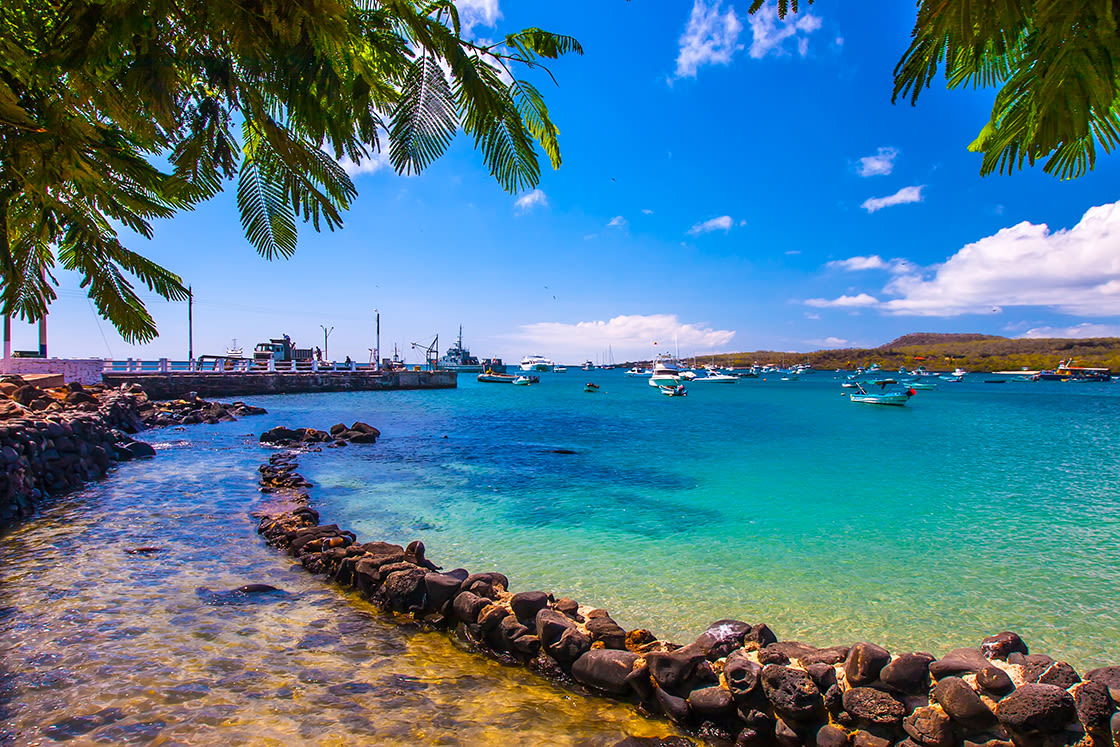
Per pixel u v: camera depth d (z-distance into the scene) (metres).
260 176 2.18
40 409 17.09
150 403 32.25
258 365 57.75
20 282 2.44
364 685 5.04
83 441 14.71
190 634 5.82
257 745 3.99
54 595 6.64
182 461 17.88
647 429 33.50
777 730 4.49
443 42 1.86
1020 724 3.81
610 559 9.70
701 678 4.88
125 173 2.27
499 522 12.10
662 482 17.11
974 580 8.83
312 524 10.45
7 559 7.98
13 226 2.41
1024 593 8.33
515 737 4.38
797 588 8.45
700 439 28.66
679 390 75.75
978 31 1.34
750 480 17.53
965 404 62.78
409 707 4.72
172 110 1.86
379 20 1.88
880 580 8.80
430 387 74.00
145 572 7.64
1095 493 15.76
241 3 1.60
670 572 9.07
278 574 7.93
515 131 2.01
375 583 7.19
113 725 4.12
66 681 4.70
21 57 1.79
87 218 2.47
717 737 4.61
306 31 1.70
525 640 5.65
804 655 4.94
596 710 4.91
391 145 2.01
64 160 2.05
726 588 8.42
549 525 11.93
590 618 6.27
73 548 8.58
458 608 6.27
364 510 12.88
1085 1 1.26
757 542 10.80
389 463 19.69
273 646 5.71
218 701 4.55
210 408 34.00
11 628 5.70
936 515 13.09
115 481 14.23
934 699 4.20
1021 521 12.60
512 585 8.41
